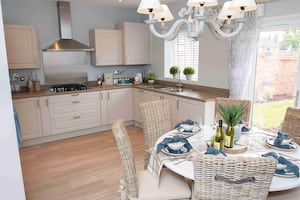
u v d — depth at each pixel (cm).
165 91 412
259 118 345
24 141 392
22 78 423
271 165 121
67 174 297
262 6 303
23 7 411
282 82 308
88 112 446
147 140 260
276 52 310
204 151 186
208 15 209
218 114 250
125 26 480
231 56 336
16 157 199
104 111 465
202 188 135
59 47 424
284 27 296
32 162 333
